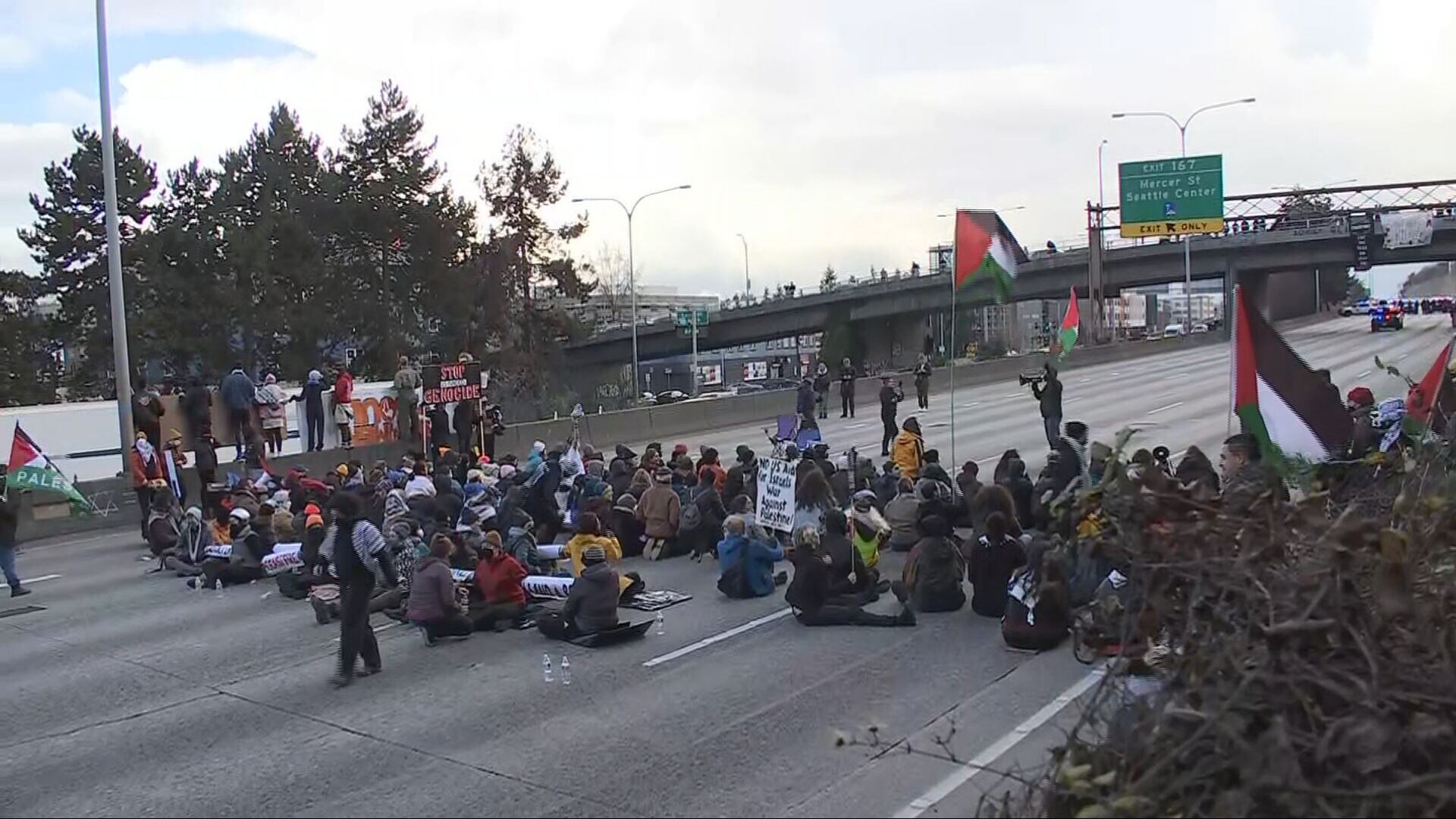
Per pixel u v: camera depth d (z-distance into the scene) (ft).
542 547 47.42
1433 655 19.03
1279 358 31.65
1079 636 28.99
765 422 128.06
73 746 27.73
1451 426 35.68
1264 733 17.19
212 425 83.15
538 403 186.29
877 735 24.52
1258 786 16.47
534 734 26.73
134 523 73.20
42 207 166.81
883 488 51.65
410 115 177.37
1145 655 20.70
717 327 254.68
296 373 159.53
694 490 52.75
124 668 35.27
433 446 85.81
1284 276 374.22
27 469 50.24
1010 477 46.44
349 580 32.17
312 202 167.02
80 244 164.45
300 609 42.80
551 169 208.64
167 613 43.57
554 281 212.84
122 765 26.16
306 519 49.39
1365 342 206.49
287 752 26.40
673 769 23.99
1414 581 21.08
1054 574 31.32
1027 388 147.54
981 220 48.14
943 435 93.09
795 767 23.76
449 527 48.11
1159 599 19.72
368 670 32.78
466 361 88.84
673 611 38.83
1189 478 35.17
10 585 50.55
